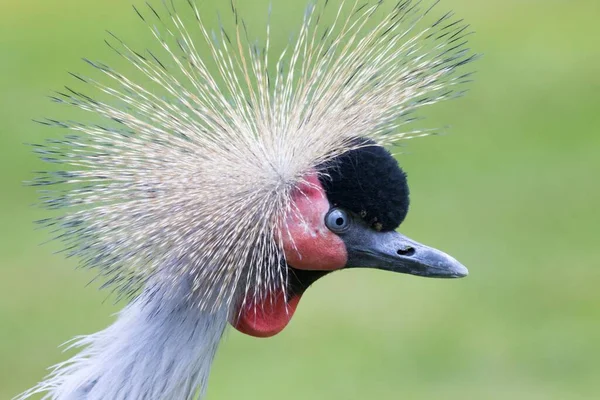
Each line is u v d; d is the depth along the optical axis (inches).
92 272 581.0
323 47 287.1
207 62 319.9
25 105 763.4
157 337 265.0
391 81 280.1
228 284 263.7
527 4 979.3
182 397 268.2
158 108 268.8
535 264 605.3
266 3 606.5
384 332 550.3
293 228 268.2
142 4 928.3
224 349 540.7
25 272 587.5
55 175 265.0
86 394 268.4
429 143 746.2
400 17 287.1
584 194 674.2
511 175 703.1
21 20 950.4
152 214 257.6
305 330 553.3
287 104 277.3
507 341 542.6
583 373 518.0
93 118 377.1
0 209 645.3
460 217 648.4
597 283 585.9
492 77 842.2
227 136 267.6
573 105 797.2
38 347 529.7
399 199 271.7
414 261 277.1
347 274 599.5
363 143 272.1
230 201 259.9
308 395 497.7
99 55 838.5
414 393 505.0
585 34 920.3
